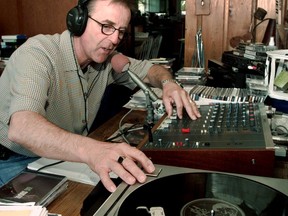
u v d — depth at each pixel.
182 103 1.04
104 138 1.15
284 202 0.52
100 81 1.41
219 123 0.89
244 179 0.59
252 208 0.52
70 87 1.23
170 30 4.17
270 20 1.83
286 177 0.76
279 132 0.98
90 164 0.70
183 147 0.73
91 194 0.67
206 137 0.79
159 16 4.25
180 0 4.20
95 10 1.08
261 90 1.24
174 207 0.52
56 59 1.12
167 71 1.50
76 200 0.73
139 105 1.54
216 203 0.54
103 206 0.52
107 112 1.86
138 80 1.23
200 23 2.22
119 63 1.41
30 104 0.85
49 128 0.78
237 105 1.07
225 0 2.14
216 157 0.71
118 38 1.14
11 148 1.14
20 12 3.11
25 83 0.90
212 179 0.60
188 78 1.67
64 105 1.21
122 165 0.63
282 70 1.26
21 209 0.54
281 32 1.86
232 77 1.52
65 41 1.18
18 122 0.80
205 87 1.38
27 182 0.77
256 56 1.44
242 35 2.16
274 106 1.21
